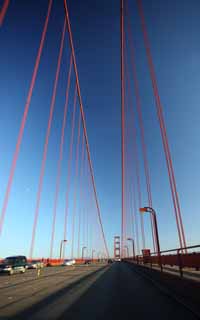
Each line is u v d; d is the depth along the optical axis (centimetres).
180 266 876
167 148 2583
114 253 13638
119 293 943
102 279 1561
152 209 1923
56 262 5725
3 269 2402
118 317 574
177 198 2333
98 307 688
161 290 1002
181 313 603
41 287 1174
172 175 2442
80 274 2098
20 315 601
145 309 652
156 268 1559
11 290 1077
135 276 1766
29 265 3684
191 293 713
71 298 844
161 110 2759
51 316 589
